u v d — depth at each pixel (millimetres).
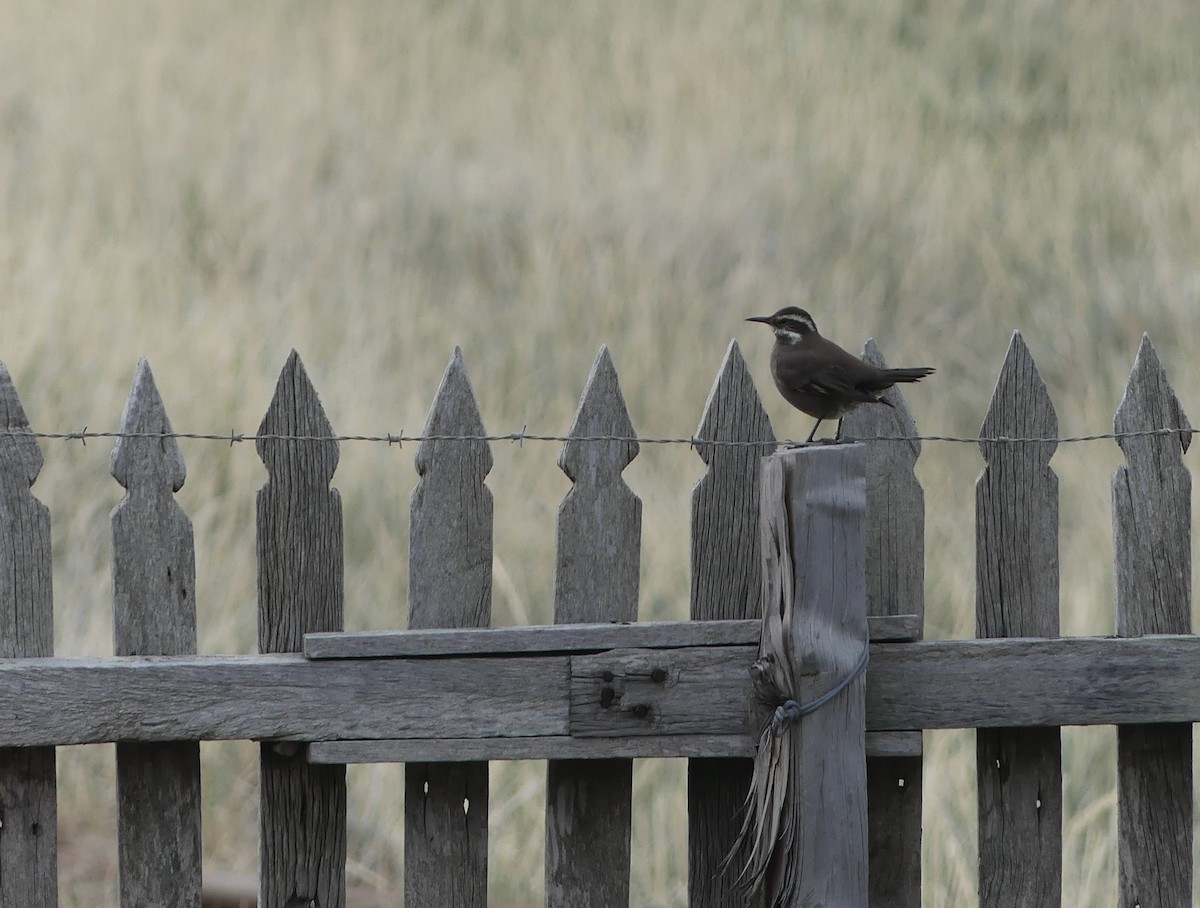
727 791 5883
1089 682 5805
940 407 17016
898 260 20641
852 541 5391
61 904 8492
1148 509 5973
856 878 5469
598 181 22375
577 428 5621
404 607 11344
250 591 11000
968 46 28562
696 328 17906
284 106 24406
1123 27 29047
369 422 13984
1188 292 18984
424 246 20562
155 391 5379
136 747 5414
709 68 26875
